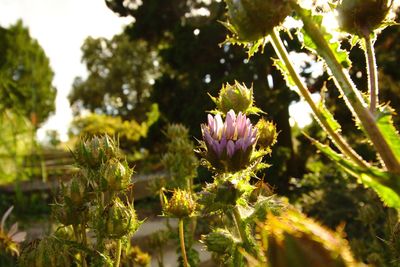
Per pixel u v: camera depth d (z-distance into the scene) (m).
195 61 12.56
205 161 1.39
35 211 8.16
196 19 12.66
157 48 16.34
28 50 25.44
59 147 19.58
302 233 0.63
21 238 2.64
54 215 1.78
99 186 1.65
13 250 2.61
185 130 3.27
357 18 0.93
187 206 1.99
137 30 14.96
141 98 41.56
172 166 3.14
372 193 2.55
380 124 0.78
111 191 1.67
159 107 14.10
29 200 8.73
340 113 9.37
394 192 0.72
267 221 0.67
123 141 21.30
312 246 0.62
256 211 1.27
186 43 12.34
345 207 5.23
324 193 5.68
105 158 1.76
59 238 1.60
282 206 1.28
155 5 13.69
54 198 1.81
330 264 0.61
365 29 0.93
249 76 10.73
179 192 2.03
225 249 1.32
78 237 1.76
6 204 8.22
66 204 1.71
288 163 11.68
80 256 1.77
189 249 2.96
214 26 12.06
